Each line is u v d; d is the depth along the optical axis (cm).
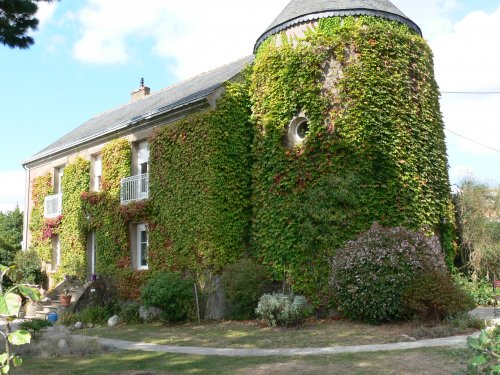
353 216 1402
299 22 1588
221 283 1495
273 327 1288
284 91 1550
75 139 2431
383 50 1491
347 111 1445
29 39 1252
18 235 3219
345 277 1237
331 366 810
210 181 1554
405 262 1196
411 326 1148
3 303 356
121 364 912
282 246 1489
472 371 409
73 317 1677
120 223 1905
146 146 1941
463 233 1819
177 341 1175
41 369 879
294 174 1495
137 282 1752
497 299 1574
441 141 1619
